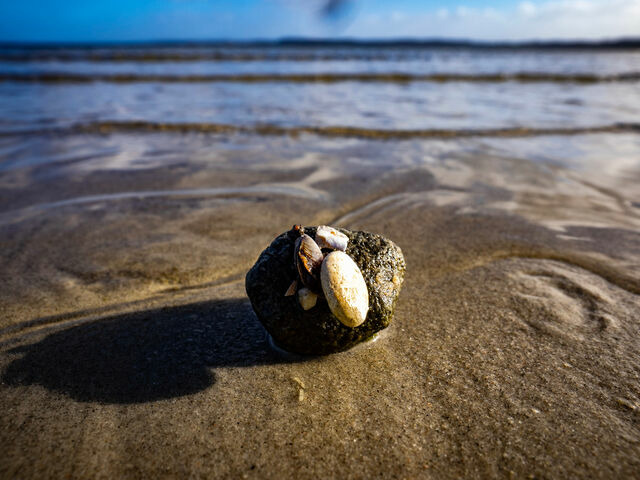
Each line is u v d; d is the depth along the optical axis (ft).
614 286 1.23
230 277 1.30
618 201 1.92
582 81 6.99
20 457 0.73
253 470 0.72
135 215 1.73
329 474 0.71
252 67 8.73
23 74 6.13
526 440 0.76
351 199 1.95
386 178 2.22
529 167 2.43
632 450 0.74
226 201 1.90
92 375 0.91
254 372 0.92
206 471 0.71
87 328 1.06
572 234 1.56
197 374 0.92
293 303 0.91
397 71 8.38
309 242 0.87
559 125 3.54
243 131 3.27
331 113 3.97
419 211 1.81
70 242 1.50
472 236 1.56
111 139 3.01
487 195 1.99
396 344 1.01
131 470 0.71
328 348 0.94
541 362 0.95
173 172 2.29
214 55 11.57
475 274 1.31
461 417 0.81
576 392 0.86
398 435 0.78
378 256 0.95
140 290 1.23
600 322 1.07
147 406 0.84
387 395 0.86
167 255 1.41
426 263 1.39
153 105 4.27
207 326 1.07
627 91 5.80
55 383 0.89
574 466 0.72
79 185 2.09
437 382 0.90
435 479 0.70
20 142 2.87
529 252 1.43
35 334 1.04
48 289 1.22
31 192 1.99
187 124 3.38
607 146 2.91
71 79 5.96
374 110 4.16
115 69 7.73
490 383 0.89
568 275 1.28
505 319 1.09
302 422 0.80
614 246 1.46
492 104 4.63
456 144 2.95
